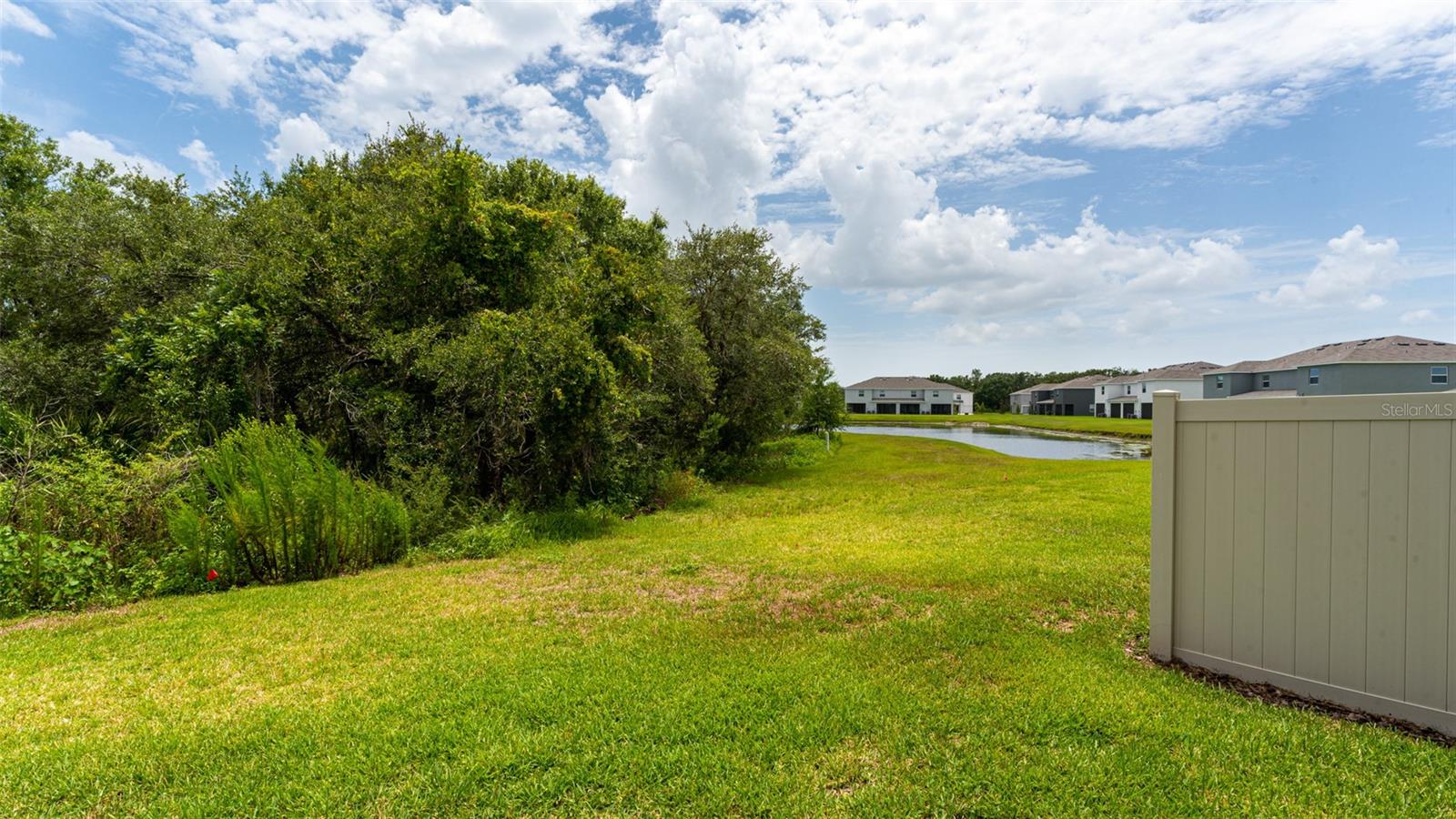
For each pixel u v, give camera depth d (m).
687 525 11.25
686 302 18.86
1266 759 2.97
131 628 5.43
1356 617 3.41
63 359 12.77
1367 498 3.36
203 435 9.97
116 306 12.59
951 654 4.35
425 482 9.82
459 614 5.66
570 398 10.62
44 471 7.81
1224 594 3.92
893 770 2.95
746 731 3.33
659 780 2.91
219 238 12.68
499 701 3.73
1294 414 3.62
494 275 12.04
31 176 19.62
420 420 11.17
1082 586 5.91
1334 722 3.30
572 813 2.70
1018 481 15.73
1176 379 58.91
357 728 3.43
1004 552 7.57
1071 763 2.96
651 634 4.95
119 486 7.80
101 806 2.82
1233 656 3.89
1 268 13.01
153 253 13.14
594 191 18.86
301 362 11.46
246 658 4.63
